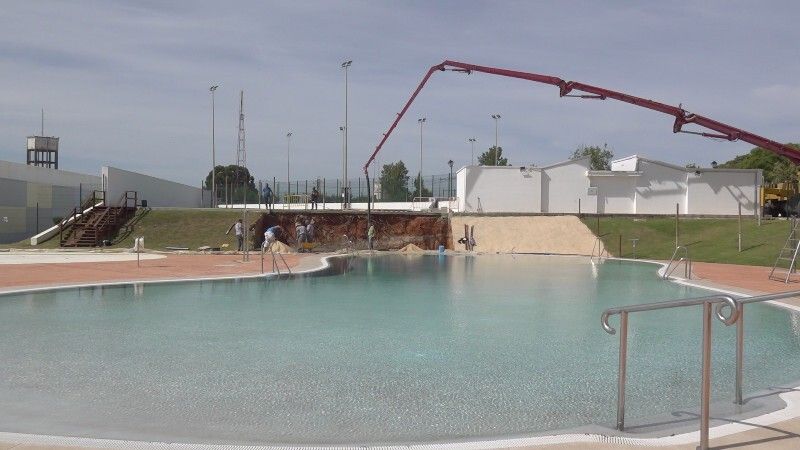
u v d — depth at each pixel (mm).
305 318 13805
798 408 6781
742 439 5695
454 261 33938
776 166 75375
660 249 38812
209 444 5801
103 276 21141
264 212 43500
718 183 48469
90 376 8641
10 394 7758
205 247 38312
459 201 49781
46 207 46906
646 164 48438
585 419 6875
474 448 5523
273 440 6164
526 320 13742
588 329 12641
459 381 8508
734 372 9172
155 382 8352
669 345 11164
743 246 35031
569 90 36906
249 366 9281
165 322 13133
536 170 47906
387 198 64875
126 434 6312
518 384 8352
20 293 17016
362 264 31203
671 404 7492
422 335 11875
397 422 6746
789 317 14672
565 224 43781
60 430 6426
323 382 8406
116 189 46812
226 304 15945
